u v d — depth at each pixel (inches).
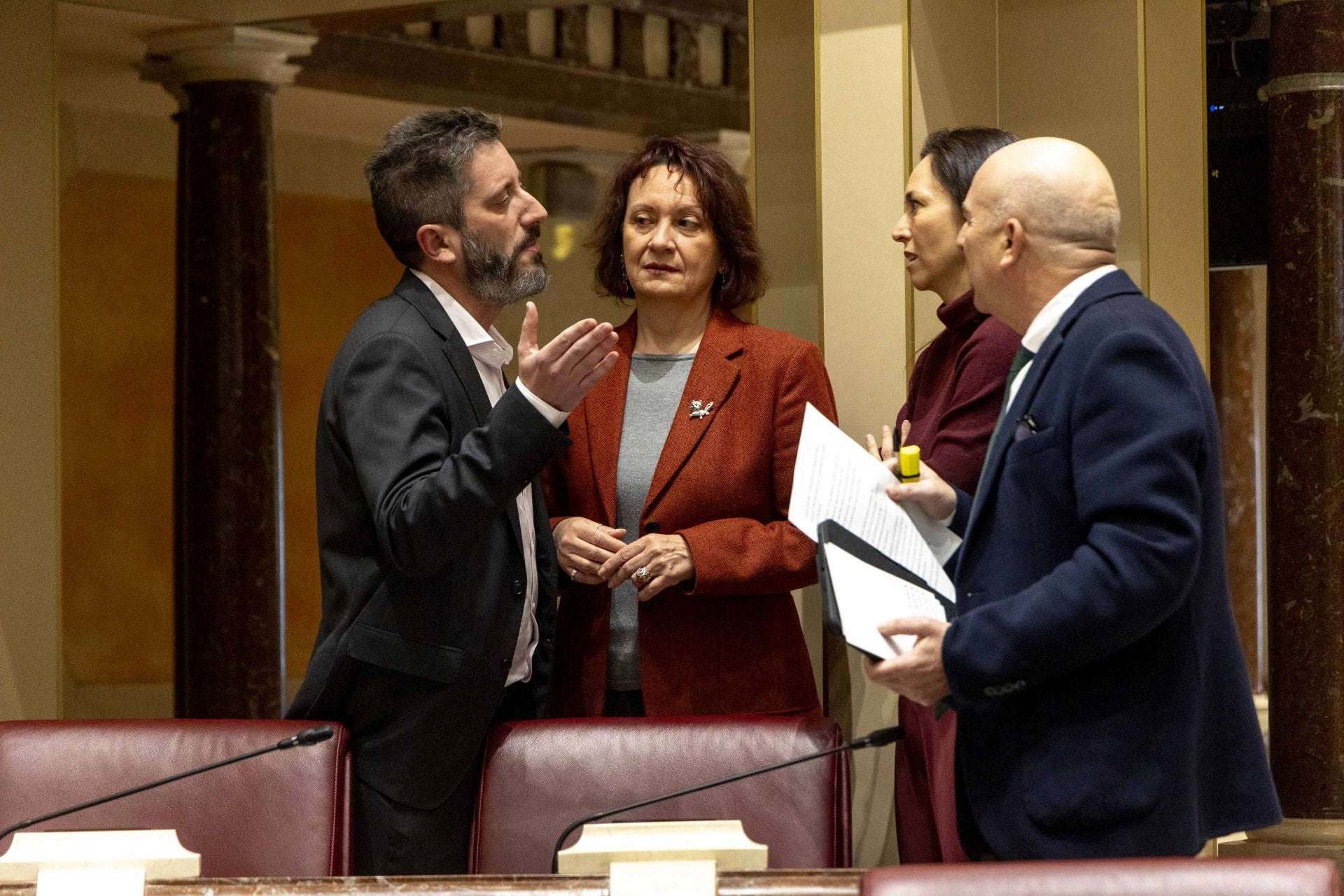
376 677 177.2
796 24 246.8
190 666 439.2
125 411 612.4
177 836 159.5
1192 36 251.9
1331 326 276.4
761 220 246.7
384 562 177.2
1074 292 146.6
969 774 146.3
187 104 447.5
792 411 205.3
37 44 313.4
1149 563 131.0
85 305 599.2
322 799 167.5
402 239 189.8
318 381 657.0
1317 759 277.0
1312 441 277.7
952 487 168.6
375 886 129.3
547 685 193.8
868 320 242.2
